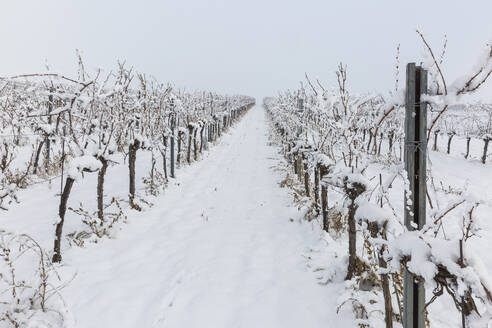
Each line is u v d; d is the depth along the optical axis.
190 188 8.66
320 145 5.20
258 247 5.00
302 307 3.42
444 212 1.97
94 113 5.77
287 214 6.56
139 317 3.27
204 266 4.36
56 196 6.98
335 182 3.66
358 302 3.15
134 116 6.91
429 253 1.85
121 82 5.95
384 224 2.41
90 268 4.10
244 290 3.79
